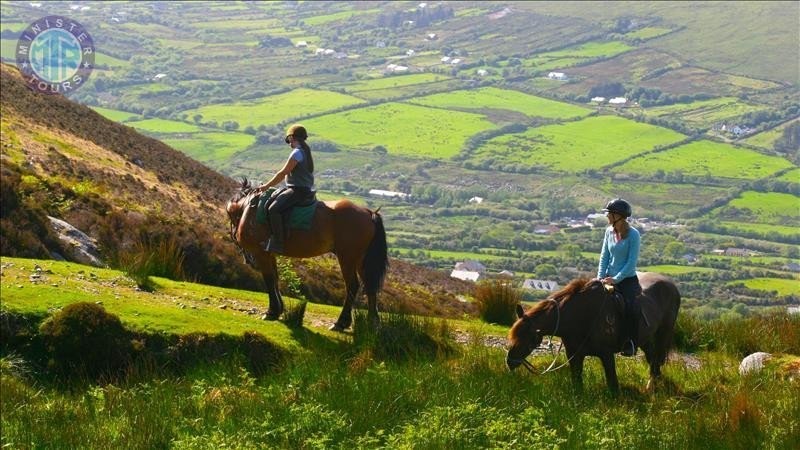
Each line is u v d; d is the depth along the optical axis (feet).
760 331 55.72
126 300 44.96
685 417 34.83
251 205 46.78
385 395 35.29
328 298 71.82
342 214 46.21
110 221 66.95
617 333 38.93
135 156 127.44
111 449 31.14
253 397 35.63
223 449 30.22
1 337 40.11
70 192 70.44
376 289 46.09
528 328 38.01
